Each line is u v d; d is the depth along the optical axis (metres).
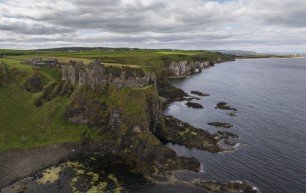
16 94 139.88
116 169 94.62
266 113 154.88
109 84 129.38
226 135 120.31
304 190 80.56
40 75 162.62
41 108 130.62
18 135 113.44
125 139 110.44
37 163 98.06
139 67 167.88
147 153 101.38
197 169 92.88
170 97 196.00
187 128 126.38
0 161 97.56
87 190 82.06
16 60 197.50
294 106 170.00
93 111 122.38
